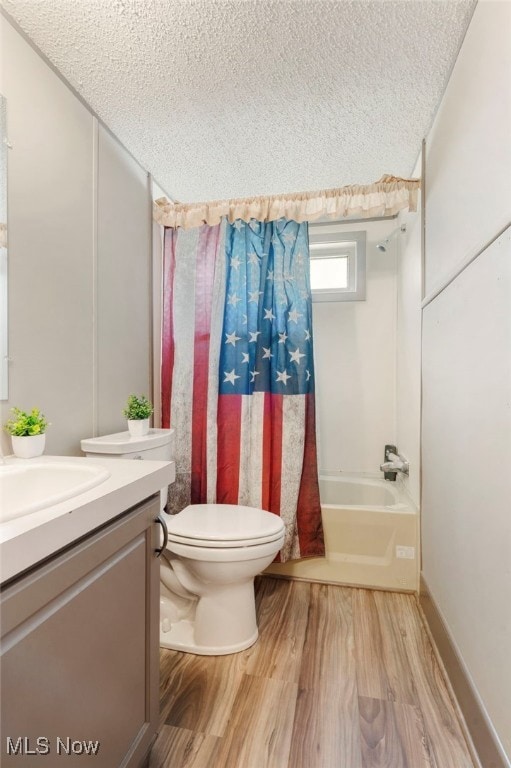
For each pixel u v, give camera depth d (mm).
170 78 1375
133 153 1817
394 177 1790
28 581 576
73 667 678
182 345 2068
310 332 2010
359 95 1464
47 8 1116
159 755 1039
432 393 1600
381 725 1132
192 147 1781
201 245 2061
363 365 2607
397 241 2508
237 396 1983
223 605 1479
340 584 1955
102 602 763
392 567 1907
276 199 1921
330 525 1971
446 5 1108
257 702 1221
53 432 1303
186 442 2045
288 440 1964
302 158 1878
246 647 1480
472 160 1139
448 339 1370
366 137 1724
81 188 1446
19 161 1155
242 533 1450
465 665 1143
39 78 1235
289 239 2002
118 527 814
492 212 984
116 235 1688
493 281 969
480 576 1038
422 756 1038
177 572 1549
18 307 1152
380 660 1411
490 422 979
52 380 1298
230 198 2248
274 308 2004
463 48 1212
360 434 2613
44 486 976
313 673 1348
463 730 1113
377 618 1681
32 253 1207
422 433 1799
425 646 1490
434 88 1425
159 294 2107
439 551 1470
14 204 1138
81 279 1448
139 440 1458
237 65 1321
